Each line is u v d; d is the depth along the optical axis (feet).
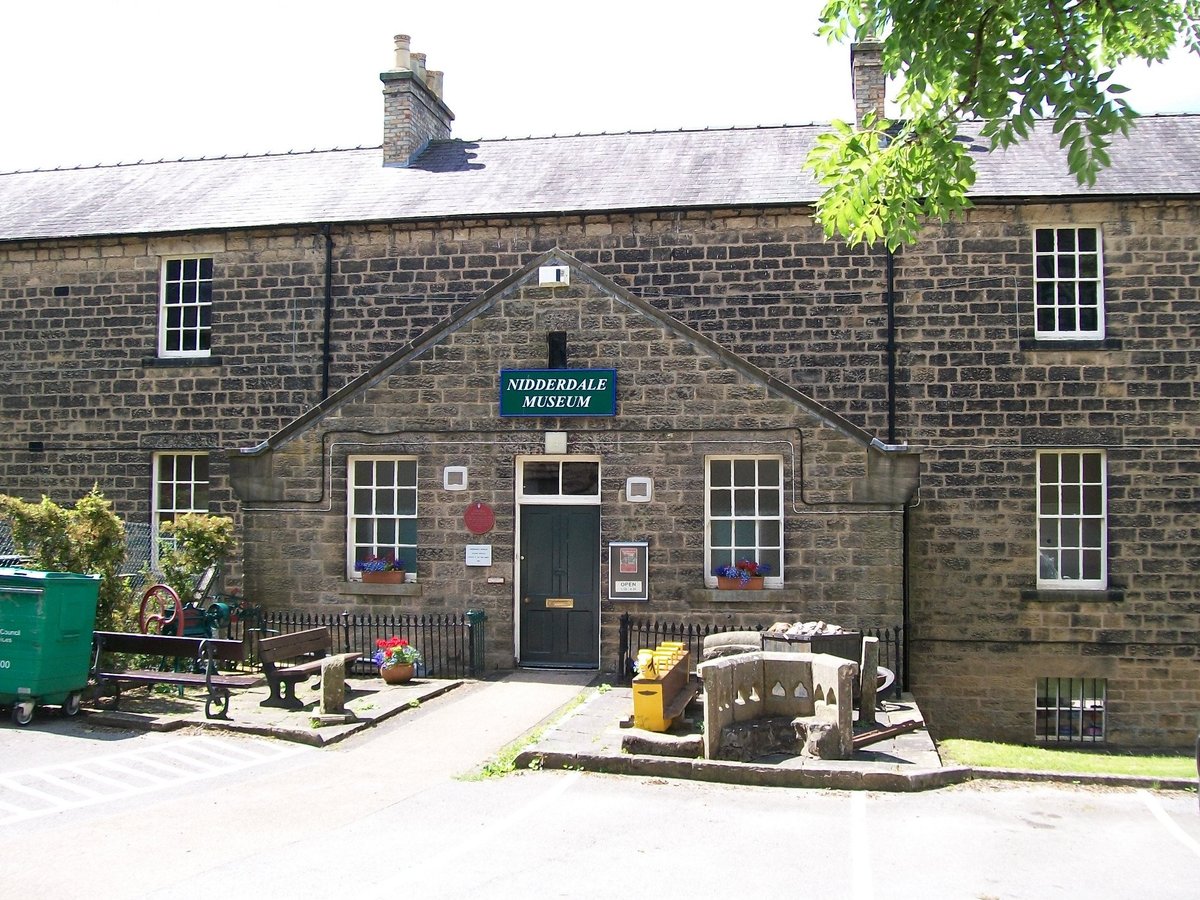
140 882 23.38
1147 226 53.11
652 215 55.47
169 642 40.06
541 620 50.03
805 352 54.44
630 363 48.73
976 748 39.04
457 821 27.99
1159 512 52.24
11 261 62.69
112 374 61.21
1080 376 52.90
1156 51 34.45
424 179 63.10
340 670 39.19
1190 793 31.60
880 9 33.17
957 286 53.72
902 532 46.68
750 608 47.29
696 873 24.23
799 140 63.16
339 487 50.44
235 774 32.53
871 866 24.84
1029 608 52.42
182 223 60.95
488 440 49.70
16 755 34.40
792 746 34.65
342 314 58.54
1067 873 24.56
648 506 48.34
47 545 43.80
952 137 33.94
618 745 34.58
